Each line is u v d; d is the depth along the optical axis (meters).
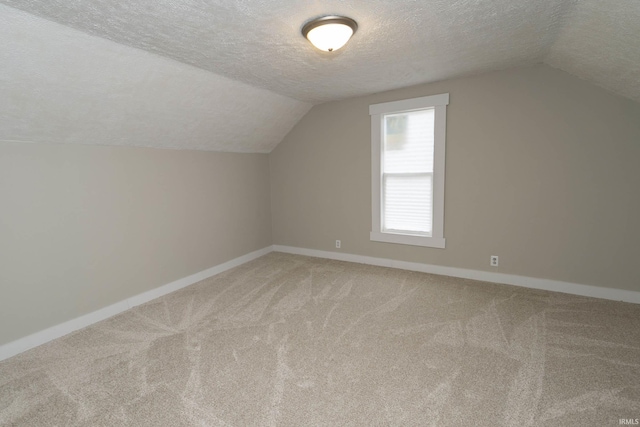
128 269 2.92
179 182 3.36
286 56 2.39
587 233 2.80
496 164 3.11
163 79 2.49
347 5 1.71
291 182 4.49
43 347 2.28
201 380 1.86
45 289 2.37
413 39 2.18
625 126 2.57
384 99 3.59
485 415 1.55
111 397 1.74
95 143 2.62
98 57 2.04
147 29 1.87
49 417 1.61
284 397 1.71
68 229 2.49
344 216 4.11
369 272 3.67
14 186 2.19
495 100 3.04
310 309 2.76
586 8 1.71
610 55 2.06
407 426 1.50
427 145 3.48
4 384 1.88
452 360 1.99
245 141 4.00
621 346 2.07
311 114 4.16
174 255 3.34
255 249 4.46
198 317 2.67
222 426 1.53
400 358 2.03
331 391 1.75
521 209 3.05
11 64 1.78
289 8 1.71
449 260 3.48
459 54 2.50
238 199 4.14
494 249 3.23
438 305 2.77
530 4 1.74
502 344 2.14
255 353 2.12
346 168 3.99
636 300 2.67
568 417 1.53
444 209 3.41
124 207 2.87
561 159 2.83
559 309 2.61
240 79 2.92
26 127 2.15
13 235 2.20
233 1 1.61
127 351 2.19
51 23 1.71
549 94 2.81
